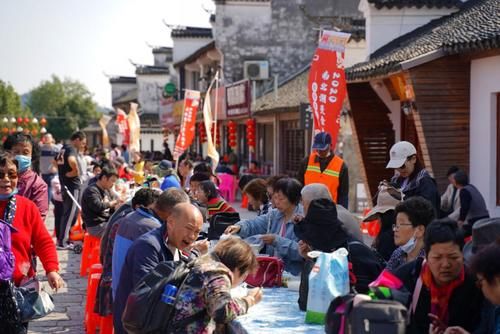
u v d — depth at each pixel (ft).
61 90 322.96
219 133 114.73
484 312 13.73
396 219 17.26
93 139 267.18
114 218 25.39
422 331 14.19
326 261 16.08
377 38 57.21
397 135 49.98
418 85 39.24
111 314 24.86
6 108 210.79
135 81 201.77
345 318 13.06
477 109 38.96
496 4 48.83
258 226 23.67
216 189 29.55
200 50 114.01
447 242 13.66
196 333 14.73
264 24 106.52
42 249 21.34
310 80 35.63
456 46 37.24
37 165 45.01
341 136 62.95
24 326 20.67
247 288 19.43
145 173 63.16
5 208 20.95
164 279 14.97
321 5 105.60
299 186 22.72
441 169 39.63
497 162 38.06
